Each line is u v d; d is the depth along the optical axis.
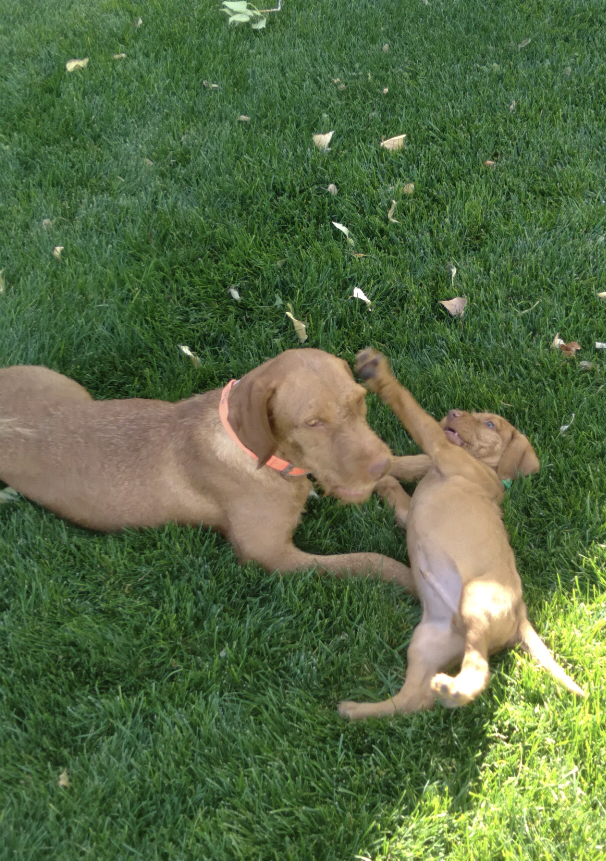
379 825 1.78
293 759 1.84
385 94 3.18
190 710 1.90
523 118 3.08
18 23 3.72
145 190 2.90
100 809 1.79
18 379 2.24
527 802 1.79
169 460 2.13
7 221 2.80
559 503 2.19
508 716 1.89
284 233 2.77
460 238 2.74
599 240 2.70
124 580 2.09
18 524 2.15
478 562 2.01
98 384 2.48
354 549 2.19
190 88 3.25
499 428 2.25
